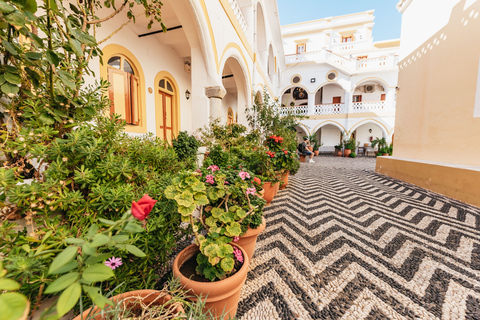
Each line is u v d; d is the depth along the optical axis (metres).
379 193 4.90
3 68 1.13
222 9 5.22
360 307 1.59
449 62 5.16
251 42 8.23
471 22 4.56
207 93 4.79
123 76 4.70
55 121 1.40
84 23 1.52
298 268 2.04
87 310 0.92
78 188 1.40
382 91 18.00
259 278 1.89
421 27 6.19
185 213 1.37
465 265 2.12
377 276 1.94
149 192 1.52
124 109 4.73
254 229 1.93
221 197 1.78
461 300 1.66
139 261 1.27
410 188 5.39
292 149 5.39
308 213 3.52
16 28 1.03
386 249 2.41
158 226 1.32
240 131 6.10
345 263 2.13
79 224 1.18
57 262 0.51
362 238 2.67
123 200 1.27
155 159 2.18
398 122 7.38
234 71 7.23
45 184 1.06
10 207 1.10
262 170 3.81
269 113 8.09
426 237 2.71
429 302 1.64
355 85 15.44
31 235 1.04
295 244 2.49
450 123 5.13
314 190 5.11
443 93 5.34
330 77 15.88
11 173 1.03
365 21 18.42
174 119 6.77
